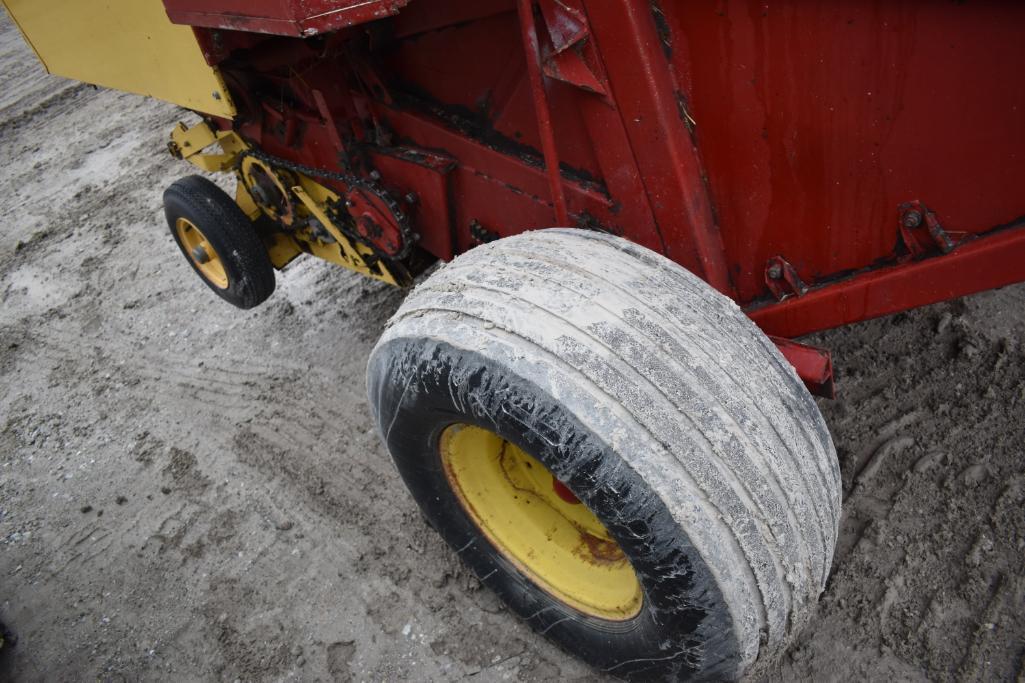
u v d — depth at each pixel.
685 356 1.64
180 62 2.69
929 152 1.65
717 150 1.97
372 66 2.63
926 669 2.12
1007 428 2.61
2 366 4.65
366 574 2.82
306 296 4.44
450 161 2.65
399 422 2.04
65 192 6.72
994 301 3.05
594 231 2.16
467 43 2.35
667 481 1.52
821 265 2.00
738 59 1.79
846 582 2.36
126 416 3.95
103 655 2.80
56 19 3.23
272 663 2.61
